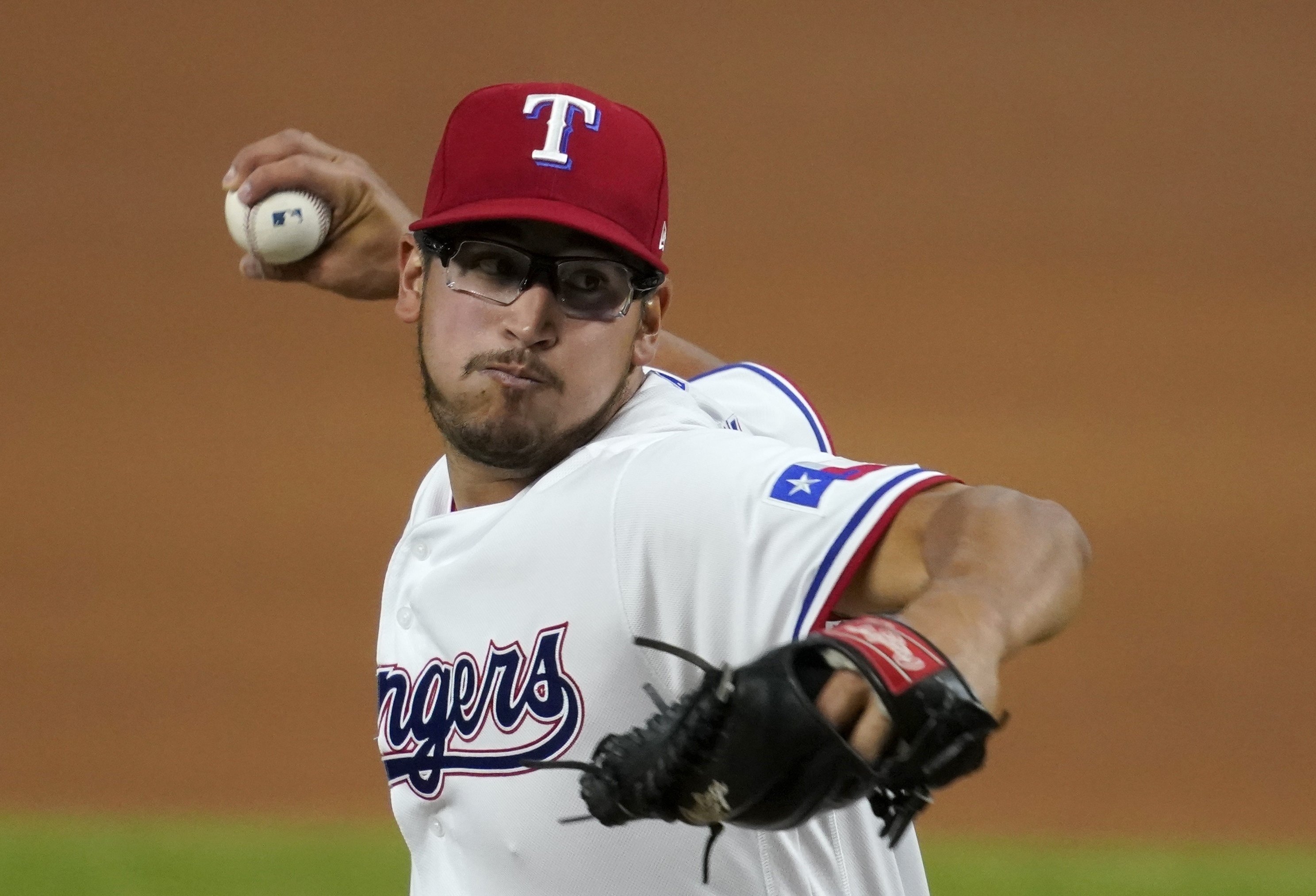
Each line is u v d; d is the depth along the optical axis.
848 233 64.06
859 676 6.30
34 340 58.28
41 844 28.81
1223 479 50.38
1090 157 66.75
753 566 8.63
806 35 72.75
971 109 68.88
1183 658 42.88
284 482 51.06
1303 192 64.75
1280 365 56.12
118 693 42.41
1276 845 33.72
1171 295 60.06
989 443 52.16
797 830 9.88
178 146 67.56
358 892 25.30
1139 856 29.80
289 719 41.12
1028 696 41.44
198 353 57.69
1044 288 60.72
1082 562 7.63
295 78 70.75
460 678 9.95
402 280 11.14
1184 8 72.69
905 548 8.18
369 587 46.50
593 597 9.29
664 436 9.65
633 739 6.78
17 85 70.25
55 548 48.25
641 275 9.99
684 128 69.00
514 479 10.24
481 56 71.94
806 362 56.91
